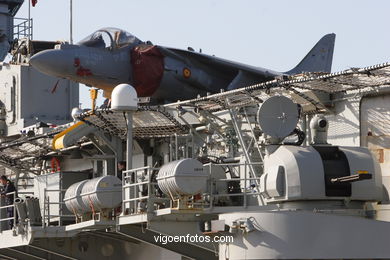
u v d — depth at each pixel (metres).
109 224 42.41
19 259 53.69
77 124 49.47
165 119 46.97
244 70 60.19
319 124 36.28
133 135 49.12
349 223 29.95
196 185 36.84
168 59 57.88
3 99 69.25
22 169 60.34
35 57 54.75
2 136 68.69
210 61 59.44
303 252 28.94
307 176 34.28
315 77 39.81
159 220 38.41
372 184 34.53
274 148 37.94
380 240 29.52
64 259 52.28
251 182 41.94
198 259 40.28
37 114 68.12
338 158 34.88
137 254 48.03
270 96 41.91
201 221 38.59
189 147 48.44
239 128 43.44
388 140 39.84
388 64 37.09
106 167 51.12
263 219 31.97
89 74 55.62
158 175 38.22
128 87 42.28
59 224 48.44
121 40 57.50
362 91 40.72
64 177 53.69
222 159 44.09
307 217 30.97
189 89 59.09
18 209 48.47
